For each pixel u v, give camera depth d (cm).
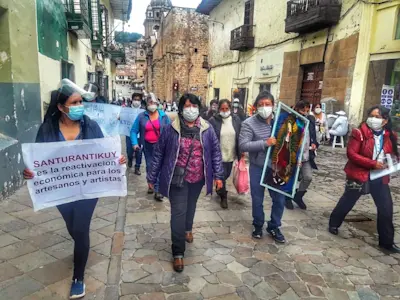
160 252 354
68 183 262
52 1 750
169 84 3116
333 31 1115
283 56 1423
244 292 288
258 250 365
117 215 448
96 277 302
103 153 268
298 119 368
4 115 537
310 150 493
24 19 580
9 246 351
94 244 364
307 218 466
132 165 802
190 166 323
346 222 456
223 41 2128
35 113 624
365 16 970
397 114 910
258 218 388
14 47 541
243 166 504
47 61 705
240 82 1862
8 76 531
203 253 354
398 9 888
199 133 323
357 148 368
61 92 250
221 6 2134
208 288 292
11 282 288
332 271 326
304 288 296
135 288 289
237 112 602
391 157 368
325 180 681
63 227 400
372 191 379
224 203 499
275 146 363
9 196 504
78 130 271
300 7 1204
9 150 507
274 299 280
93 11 1389
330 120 1077
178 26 2948
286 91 1412
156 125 558
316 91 1250
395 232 424
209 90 2458
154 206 497
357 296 287
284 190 372
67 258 331
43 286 284
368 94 992
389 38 916
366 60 985
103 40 1582
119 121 720
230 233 408
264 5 1563
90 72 1350
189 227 375
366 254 363
